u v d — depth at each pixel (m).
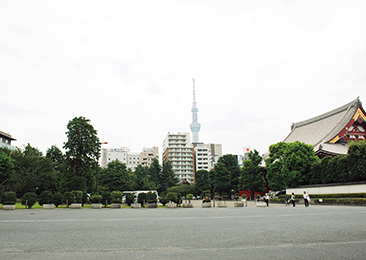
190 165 138.38
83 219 15.52
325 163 40.84
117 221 14.23
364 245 7.25
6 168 45.03
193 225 12.10
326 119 68.81
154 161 107.31
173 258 6.05
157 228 11.13
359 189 33.88
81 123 47.94
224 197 84.12
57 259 6.04
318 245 7.30
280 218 15.15
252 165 66.88
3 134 67.44
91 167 48.88
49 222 13.77
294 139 76.69
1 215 18.91
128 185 70.50
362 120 58.50
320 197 39.00
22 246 7.47
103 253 6.60
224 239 8.34
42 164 57.97
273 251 6.65
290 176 46.28
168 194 33.84
